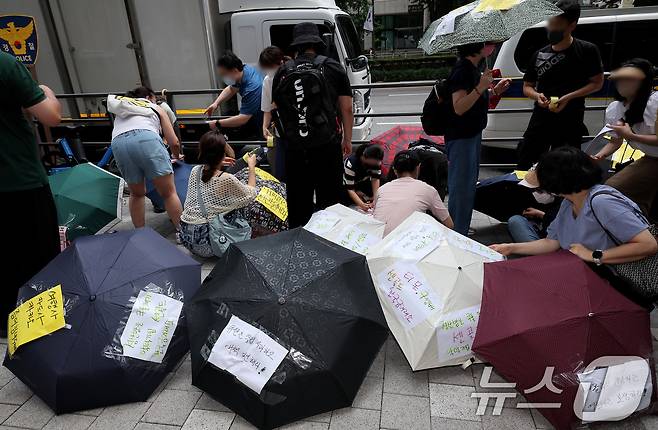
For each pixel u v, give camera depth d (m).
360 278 2.35
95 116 6.28
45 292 2.37
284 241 2.47
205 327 2.19
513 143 6.01
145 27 5.89
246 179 4.05
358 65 6.44
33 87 2.55
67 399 2.18
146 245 2.63
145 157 3.66
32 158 2.72
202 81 6.04
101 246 2.55
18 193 2.67
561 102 3.61
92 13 5.88
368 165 4.25
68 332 2.22
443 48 3.00
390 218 3.15
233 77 4.97
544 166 2.31
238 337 2.08
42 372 2.20
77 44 6.00
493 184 3.84
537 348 1.99
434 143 4.85
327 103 3.16
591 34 5.76
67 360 2.17
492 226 4.28
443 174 4.35
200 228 3.60
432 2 26.66
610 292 2.10
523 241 3.29
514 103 5.84
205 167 3.57
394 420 2.15
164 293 2.41
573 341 1.95
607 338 1.96
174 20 5.84
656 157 2.97
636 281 2.24
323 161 3.41
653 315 2.79
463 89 3.10
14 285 2.82
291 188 3.60
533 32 5.59
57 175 3.93
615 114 3.17
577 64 3.60
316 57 3.22
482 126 3.34
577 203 2.37
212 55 5.97
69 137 6.42
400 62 22.20
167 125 4.00
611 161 3.64
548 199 3.52
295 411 2.05
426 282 2.36
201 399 2.32
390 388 2.34
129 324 2.27
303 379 2.03
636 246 2.15
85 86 6.19
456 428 2.09
